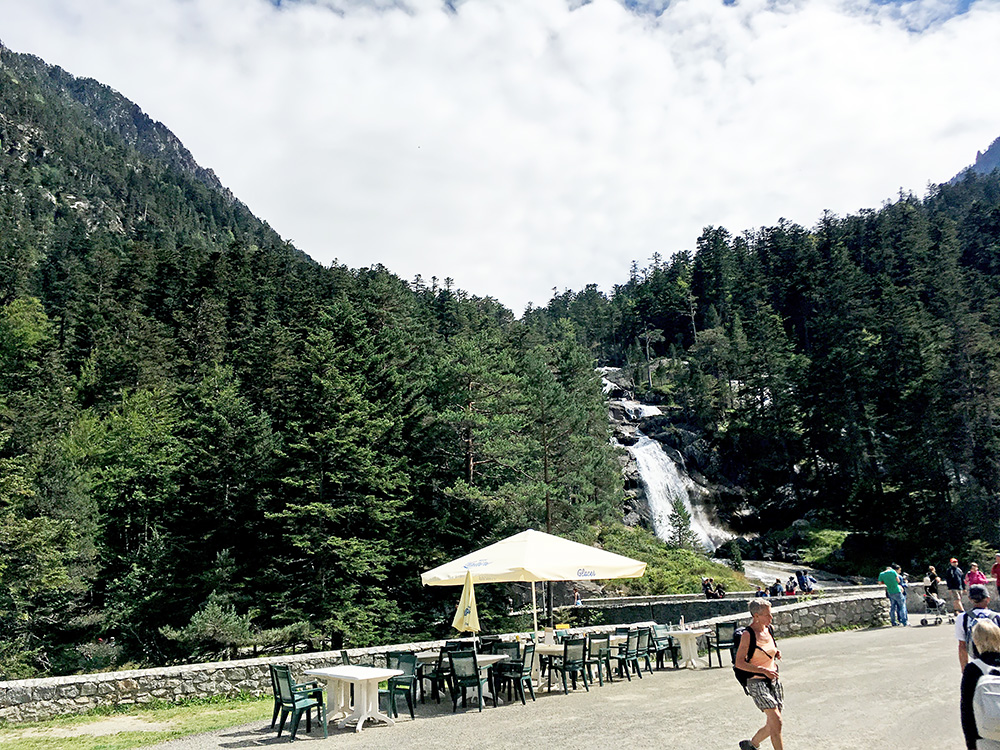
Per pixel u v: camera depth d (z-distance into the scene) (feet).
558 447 130.82
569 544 48.91
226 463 112.57
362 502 109.09
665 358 375.45
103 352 194.70
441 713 39.45
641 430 261.44
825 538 199.93
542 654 46.91
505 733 32.04
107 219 629.92
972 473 180.04
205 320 222.48
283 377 164.66
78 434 141.28
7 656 87.45
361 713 36.42
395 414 125.70
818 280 321.11
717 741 27.66
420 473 119.96
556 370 208.85
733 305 377.91
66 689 43.86
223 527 109.09
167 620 100.68
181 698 46.91
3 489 92.99
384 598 104.99
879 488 204.74
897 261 331.36
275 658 50.47
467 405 129.18
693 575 146.41
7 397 141.79
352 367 128.57
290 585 104.78
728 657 54.95
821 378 234.58
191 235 634.43
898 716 30.42
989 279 287.69
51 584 89.81
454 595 109.91
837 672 43.21
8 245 313.94
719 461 249.55
